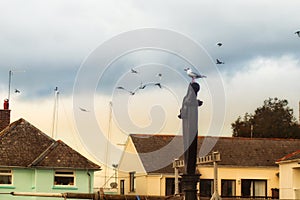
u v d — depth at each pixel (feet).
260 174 99.50
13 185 85.76
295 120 167.84
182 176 29.89
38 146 89.81
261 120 167.32
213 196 42.16
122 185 91.30
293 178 86.53
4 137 89.66
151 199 37.76
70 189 86.17
